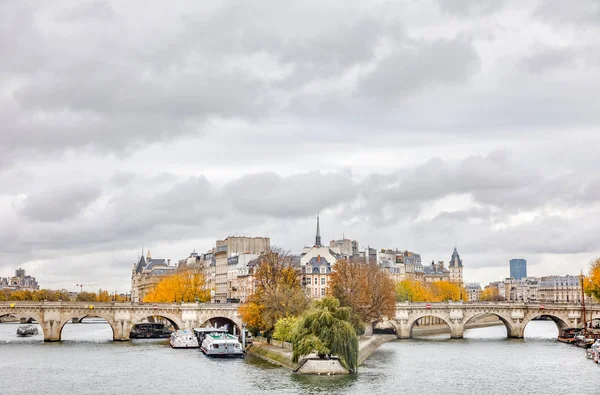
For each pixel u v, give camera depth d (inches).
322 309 6205.7
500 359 7293.3
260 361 7175.2
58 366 6830.7
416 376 6008.9
